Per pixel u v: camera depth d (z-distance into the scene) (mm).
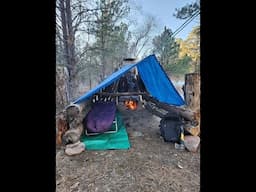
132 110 8883
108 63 19328
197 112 5000
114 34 16328
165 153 4434
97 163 3893
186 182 3279
